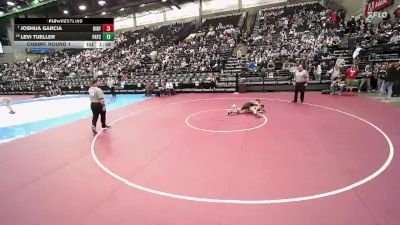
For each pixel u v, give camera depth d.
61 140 7.72
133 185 4.64
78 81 23.59
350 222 3.33
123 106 13.59
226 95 15.53
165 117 10.17
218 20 31.34
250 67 17.20
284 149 6.03
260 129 7.76
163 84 17.42
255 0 32.00
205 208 3.81
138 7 37.72
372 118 8.46
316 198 3.93
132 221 3.58
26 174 5.35
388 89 11.73
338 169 4.87
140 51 27.75
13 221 3.72
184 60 21.25
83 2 33.62
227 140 6.90
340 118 8.59
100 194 4.38
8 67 33.78
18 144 7.48
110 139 7.58
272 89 15.88
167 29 33.22
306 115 9.19
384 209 3.58
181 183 4.62
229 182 4.57
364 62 14.62
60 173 5.32
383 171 4.72
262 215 3.57
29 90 24.91
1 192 4.60
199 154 5.99
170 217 3.63
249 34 24.70
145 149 6.54
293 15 25.81
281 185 4.37
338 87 13.95
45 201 4.24
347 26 19.00
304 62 16.14
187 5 35.44
